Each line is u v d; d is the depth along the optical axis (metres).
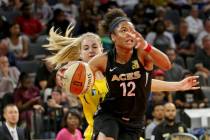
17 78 19.55
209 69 21.97
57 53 10.30
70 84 8.80
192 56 22.75
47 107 16.84
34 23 22.72
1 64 18.95
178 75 19.47
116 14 9.35
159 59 8.51
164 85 9.81
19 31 21.61
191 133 15.23
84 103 9.59
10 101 17.17
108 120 8.95
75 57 10.18
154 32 22.69
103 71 8.88
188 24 24.75
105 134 8.85
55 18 22.66
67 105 16.78
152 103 17.22
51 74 18.28
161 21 22.70
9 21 22.94
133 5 25.70
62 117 15.77
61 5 24.22
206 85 20.41
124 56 8.76
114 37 8.66
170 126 14.90
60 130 15.18
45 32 22.80
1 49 20.41
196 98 18.23
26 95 17.34
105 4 24.50
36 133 16.53
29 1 23.58
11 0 23.59
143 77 8.84
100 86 9.31
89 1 23.92
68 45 10.10
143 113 9.08
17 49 21.23
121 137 9.01
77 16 23.77
